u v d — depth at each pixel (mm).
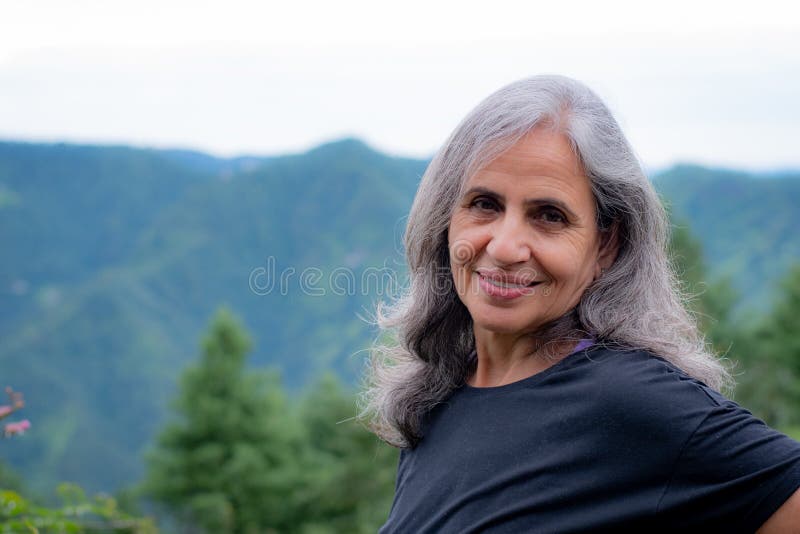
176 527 24766
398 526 1743
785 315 21750
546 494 1497
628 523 1427
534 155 1569
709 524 1381
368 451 21062
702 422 1383
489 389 1729
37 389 106062
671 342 1601
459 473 1648
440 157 1766
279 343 107812
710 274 21594
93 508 2928
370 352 2166
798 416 18062
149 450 25562
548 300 1623
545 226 1598
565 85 1628
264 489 24047
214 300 156750
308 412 28188
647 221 1649
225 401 25531
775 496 1313
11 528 2619
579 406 1511
